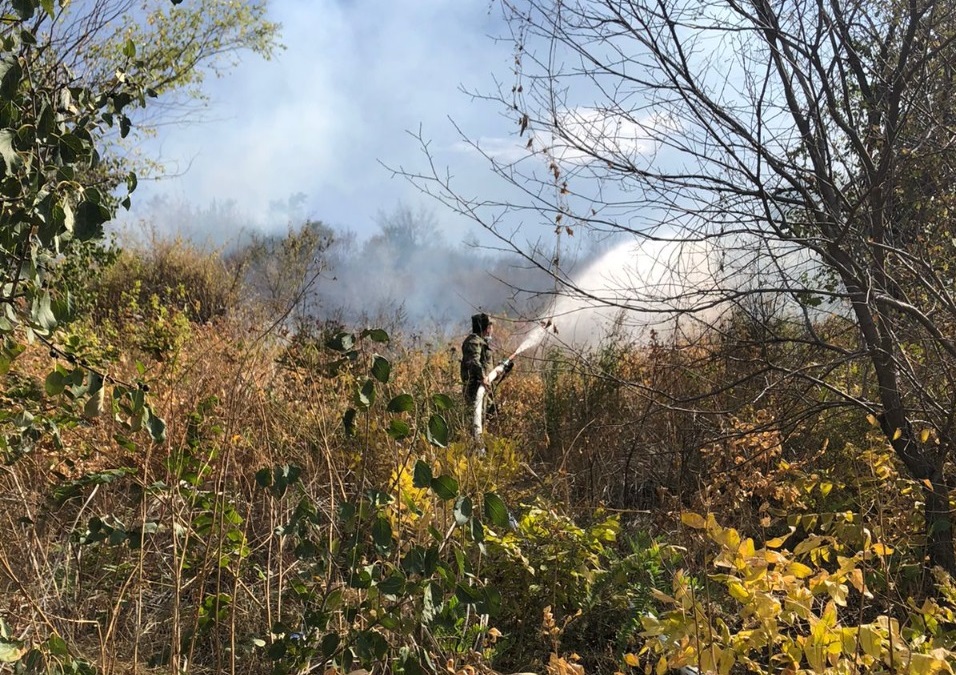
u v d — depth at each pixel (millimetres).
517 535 4281
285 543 4051
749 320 4492
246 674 3432
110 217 2471
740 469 4504
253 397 4156
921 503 3838
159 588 3795
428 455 4094
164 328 5883
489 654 3551
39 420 3438
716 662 2465
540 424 6426
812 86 3980
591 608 3986
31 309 2426
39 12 2605
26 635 3154
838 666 2457
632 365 5742
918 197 4340
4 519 3668
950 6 3928
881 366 4203
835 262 3967
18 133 2268
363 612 3117
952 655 2457
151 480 3699
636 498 5578
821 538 2691
